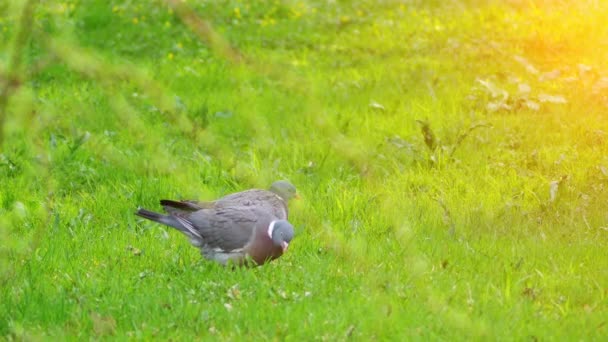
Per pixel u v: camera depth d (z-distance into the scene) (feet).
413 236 38.52
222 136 57.93
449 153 50.52
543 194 44.32
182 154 53.98
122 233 40.50
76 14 92.38
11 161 51.49
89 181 49.37
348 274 35.01
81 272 35.55
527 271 34.78
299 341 28.91
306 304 31.37
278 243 34.68
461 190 45.62
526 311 30.83
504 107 58.95
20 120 35.47
